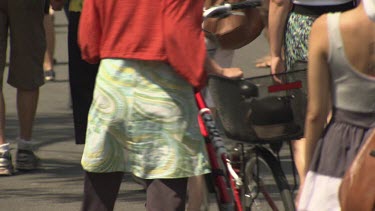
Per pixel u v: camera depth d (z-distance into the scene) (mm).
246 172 15617
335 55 11633
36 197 20594
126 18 13227
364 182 11234
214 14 15508
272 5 16344
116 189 14000
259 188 15367
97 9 13586
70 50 21422
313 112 11883
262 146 15531
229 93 14781
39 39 22234
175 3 12797
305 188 12055
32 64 22203
